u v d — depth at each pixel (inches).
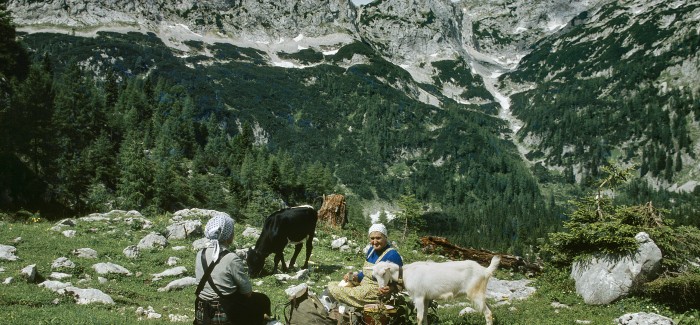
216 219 239.9
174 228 764.0
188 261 620.1
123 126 5492.1
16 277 459.2
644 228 577.0
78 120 4441.4
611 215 618.5
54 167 2591.0
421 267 340.2
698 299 504.4
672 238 568.4
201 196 4254.4
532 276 757.9
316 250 801.6
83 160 3265.3
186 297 483.2
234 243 747.4
